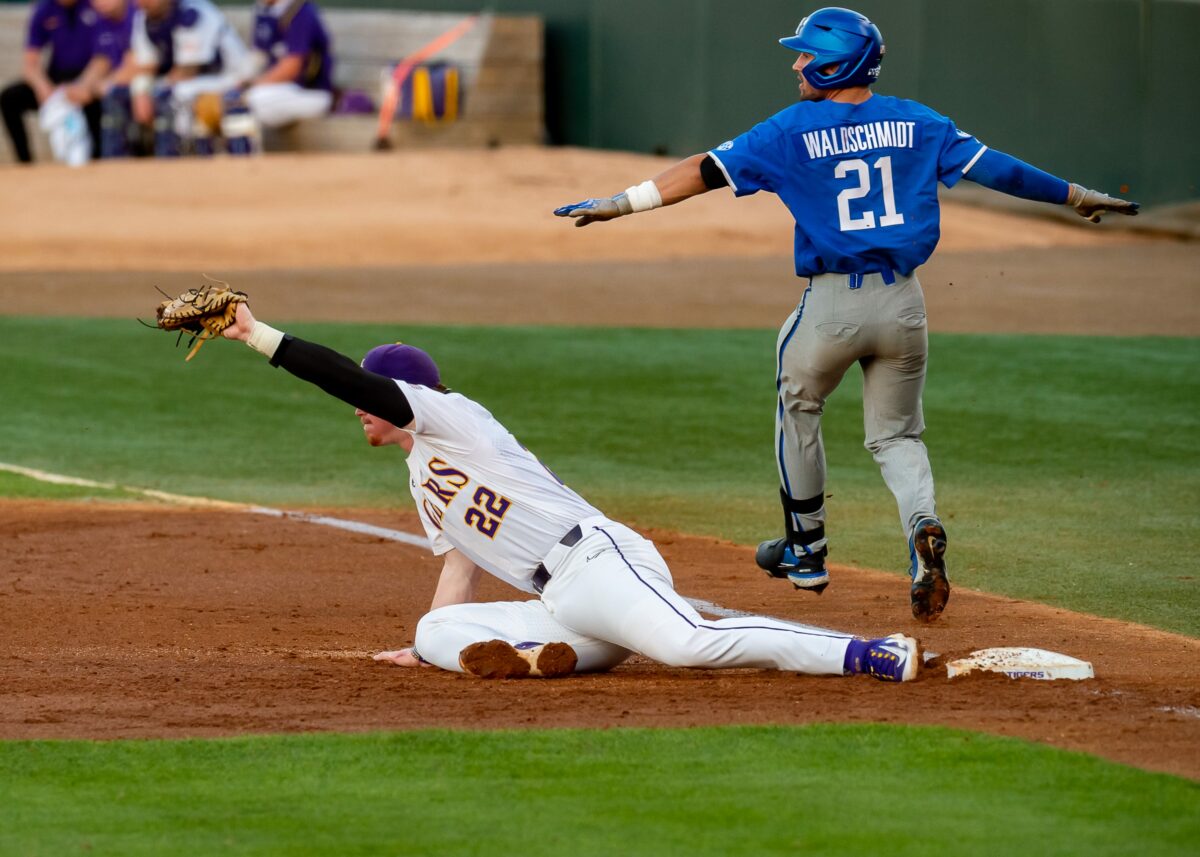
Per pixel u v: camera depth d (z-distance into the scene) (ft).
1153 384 148.87
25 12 298.35
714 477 118.11
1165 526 100.48
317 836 43.60
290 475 119.65
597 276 215.31
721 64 283.59
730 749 51.19
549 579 61.46
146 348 167.63
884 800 46.34
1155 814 45.09
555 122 314.14
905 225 71.20
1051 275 216.33
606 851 42.42
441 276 213.87
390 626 76.18
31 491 112.37
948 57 260.01
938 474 117.80
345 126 288.92
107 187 259.60
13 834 43.86
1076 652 69.46
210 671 64.44
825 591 84.23
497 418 137.18
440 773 49.03
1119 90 251.80
